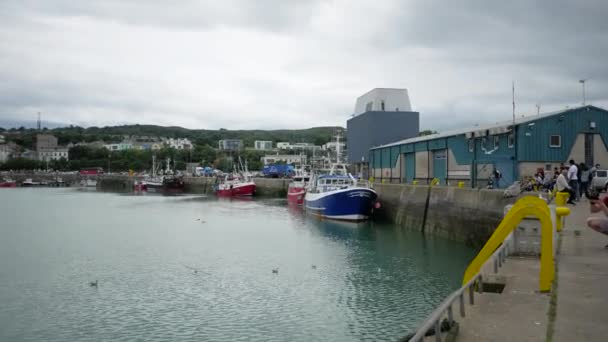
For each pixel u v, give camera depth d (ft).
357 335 49.62
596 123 104.22
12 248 97.60
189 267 78.84
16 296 64.13
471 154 118.32
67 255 89.92
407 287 65.21
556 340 20.98
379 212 139.13
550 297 27.55
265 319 54.54
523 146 101.65
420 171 145.18
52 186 425.28
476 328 23.04
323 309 57.36
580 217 60.80
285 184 250.78
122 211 177.06
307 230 118.32
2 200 242.17
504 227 32.73
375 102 203.92
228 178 294.87
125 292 65.36
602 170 97.91
